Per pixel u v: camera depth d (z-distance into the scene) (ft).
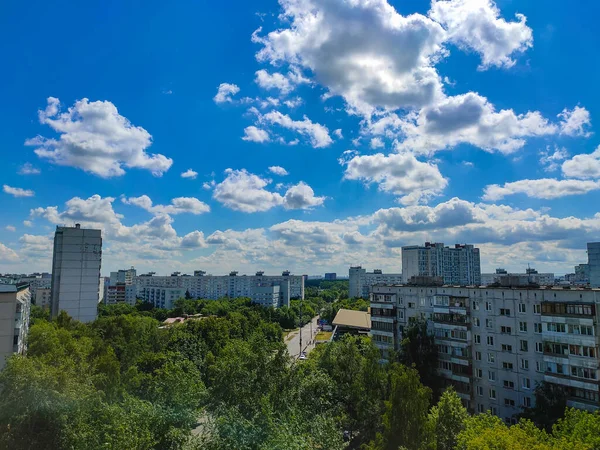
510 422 188.03
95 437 95.45
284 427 114.83
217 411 145.69
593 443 106.63
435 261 564.71
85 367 174.40
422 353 213.05
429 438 115.55
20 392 93.97
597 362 157.07
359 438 179.93
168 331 372.79
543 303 175.63
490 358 197.88
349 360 201.36
